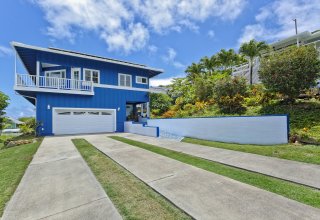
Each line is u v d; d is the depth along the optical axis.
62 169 5.65
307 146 7.14
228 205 3.34
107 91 17.34
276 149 7.25
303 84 9.58
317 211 3.08
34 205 3.53
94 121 16.50
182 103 18.91
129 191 4.06
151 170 5.40
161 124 14.96
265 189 3.96
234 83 13.30
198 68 28.39
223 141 10.17
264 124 8.67
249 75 19.78
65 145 9.62
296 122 9.02
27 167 5.93
